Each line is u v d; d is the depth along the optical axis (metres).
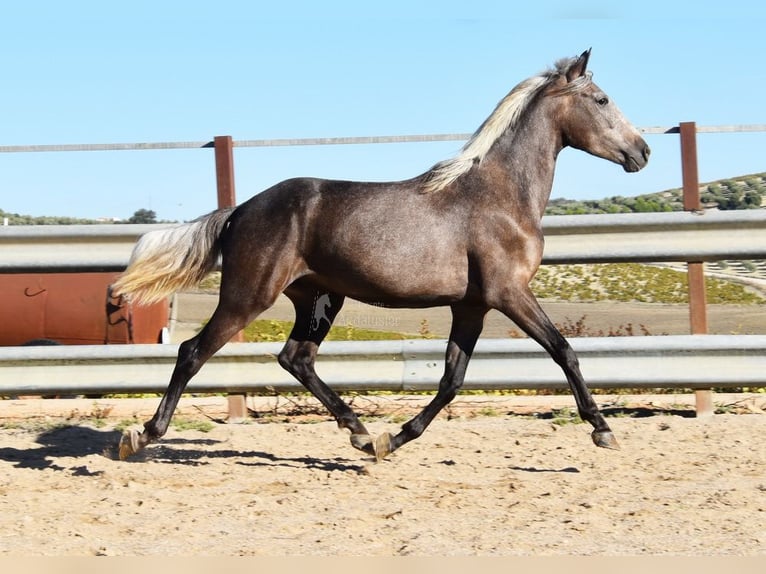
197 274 6.38
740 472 6.12
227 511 5.32
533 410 8.24
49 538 4.79
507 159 6.24
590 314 18.12
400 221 6.09
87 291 10.66
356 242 6.07
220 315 6.25
